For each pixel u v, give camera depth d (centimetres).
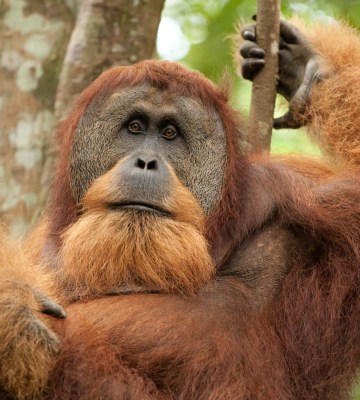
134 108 1014
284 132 1983
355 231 1062
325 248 1071
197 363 979
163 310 1001
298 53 1307
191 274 1008
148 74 1023
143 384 946
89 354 937
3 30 1545
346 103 1260
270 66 1252
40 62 1542
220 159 1042
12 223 1470
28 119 1525
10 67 1538
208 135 1034
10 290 894
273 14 1252
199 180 1030
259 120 1247
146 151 1005
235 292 1035
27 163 1506
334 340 1038
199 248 1006
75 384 917
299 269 1059
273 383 1003
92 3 1388
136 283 1015
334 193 1079
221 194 1042
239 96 2006
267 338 1023
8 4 1548
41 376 895
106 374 932
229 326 1012
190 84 1029
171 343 984
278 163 1137
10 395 900
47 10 1559
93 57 1384
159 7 1430
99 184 1006
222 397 971
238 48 1423
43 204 1471
